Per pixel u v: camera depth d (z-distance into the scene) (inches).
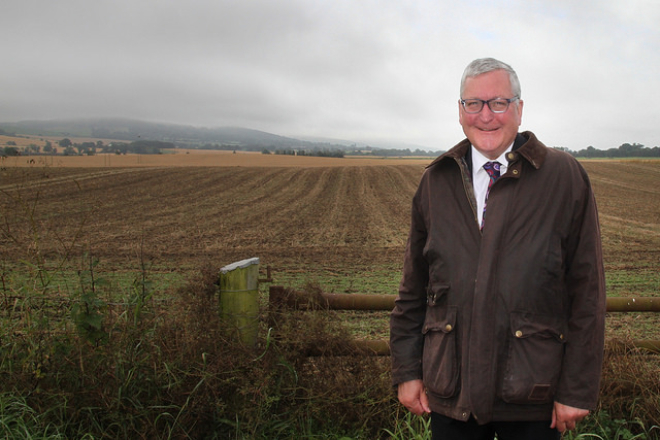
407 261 84.8
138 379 105.3
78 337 111.6
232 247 565.6
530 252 70.9
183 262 465.4
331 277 399.9
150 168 1815.9
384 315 261.6
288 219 820.6
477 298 71.8
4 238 520.1
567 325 72.9
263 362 109.1
